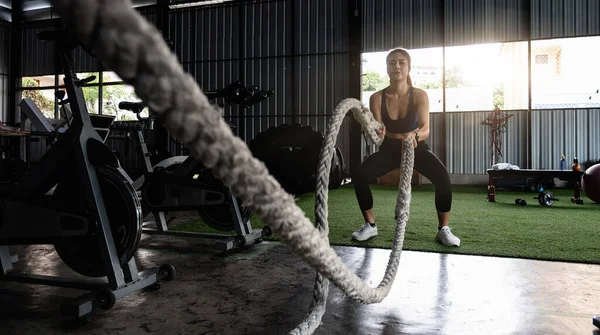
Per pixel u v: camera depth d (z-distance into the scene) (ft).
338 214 12.66
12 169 17.70
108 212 5.83
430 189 21.22
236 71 29.27
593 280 6.14
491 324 4.66
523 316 4.86
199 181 8.52
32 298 5.67
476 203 15.31
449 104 25.61
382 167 8.91
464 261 7.20
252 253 8.07
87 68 31.71
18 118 33.35
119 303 5.39
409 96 8.45
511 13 24.25
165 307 5.25
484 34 24.72
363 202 9.00
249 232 8.76
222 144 0.69
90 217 5.37
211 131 0.65
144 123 8.84
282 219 0.97
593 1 23.09
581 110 23.12
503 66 24.84
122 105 8.47
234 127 8.97
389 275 3.55
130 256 5.58
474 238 9.00
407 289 5.81
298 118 28.04
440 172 8.52
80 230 5.41
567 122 23.32
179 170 8.66
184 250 8.38
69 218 5.45
